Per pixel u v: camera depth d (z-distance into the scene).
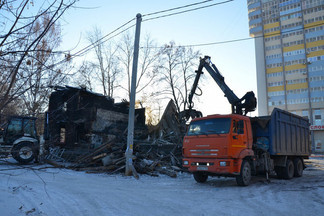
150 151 16.02
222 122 9.47
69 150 17.20
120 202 6.52
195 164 9.49
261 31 65.81
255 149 10.68
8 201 5.74
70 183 9.12
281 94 62.03
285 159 11.90
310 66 59.66
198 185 9.81
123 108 25.16
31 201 6.07
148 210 5.80
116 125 21.61
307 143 14.57
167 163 14.96
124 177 11.48
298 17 62.16
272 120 11.07
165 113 20.66
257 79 64.88
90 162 13.91
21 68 3.37
